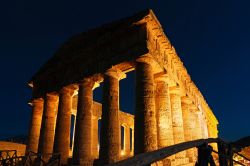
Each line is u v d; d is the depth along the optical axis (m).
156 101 23.97
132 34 23.53
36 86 33.34
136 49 22.23
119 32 24.00
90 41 26.86
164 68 24.23
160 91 24.22
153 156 3.40
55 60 31.14
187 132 30.34
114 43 24.78
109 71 23.75
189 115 32.19
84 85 25.98
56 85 29.56
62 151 25.02
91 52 26.59
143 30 22.64
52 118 29.42
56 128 26.33
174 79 26.81
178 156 23.27
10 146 34.06
